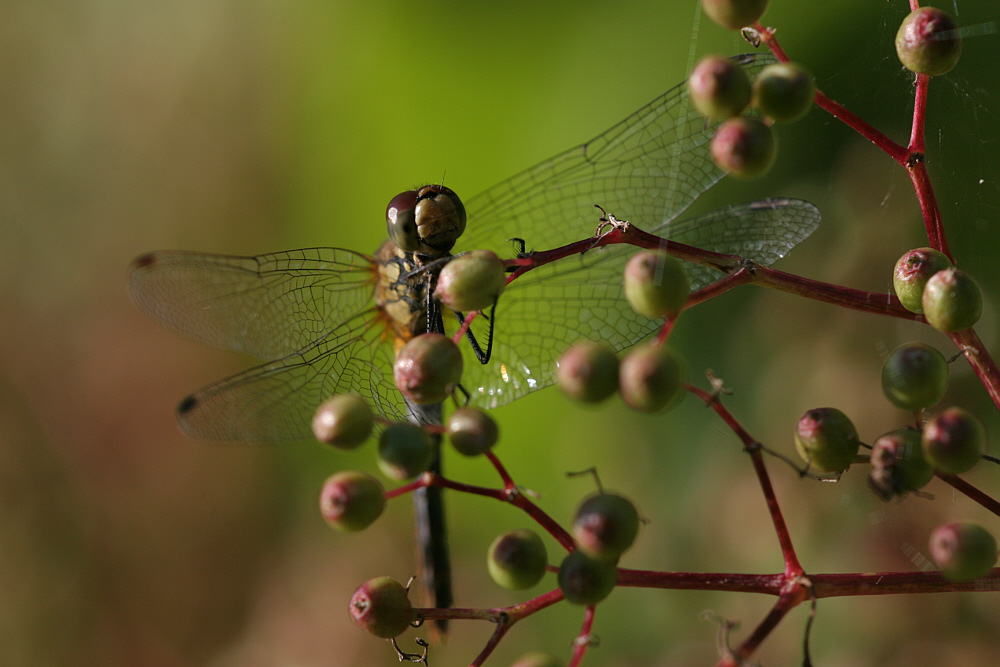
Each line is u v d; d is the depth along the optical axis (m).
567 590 0.37
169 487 0.73
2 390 0.75
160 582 0.72
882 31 0.50
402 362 0.38
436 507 0.44
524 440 0.64
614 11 0.65
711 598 0.54
